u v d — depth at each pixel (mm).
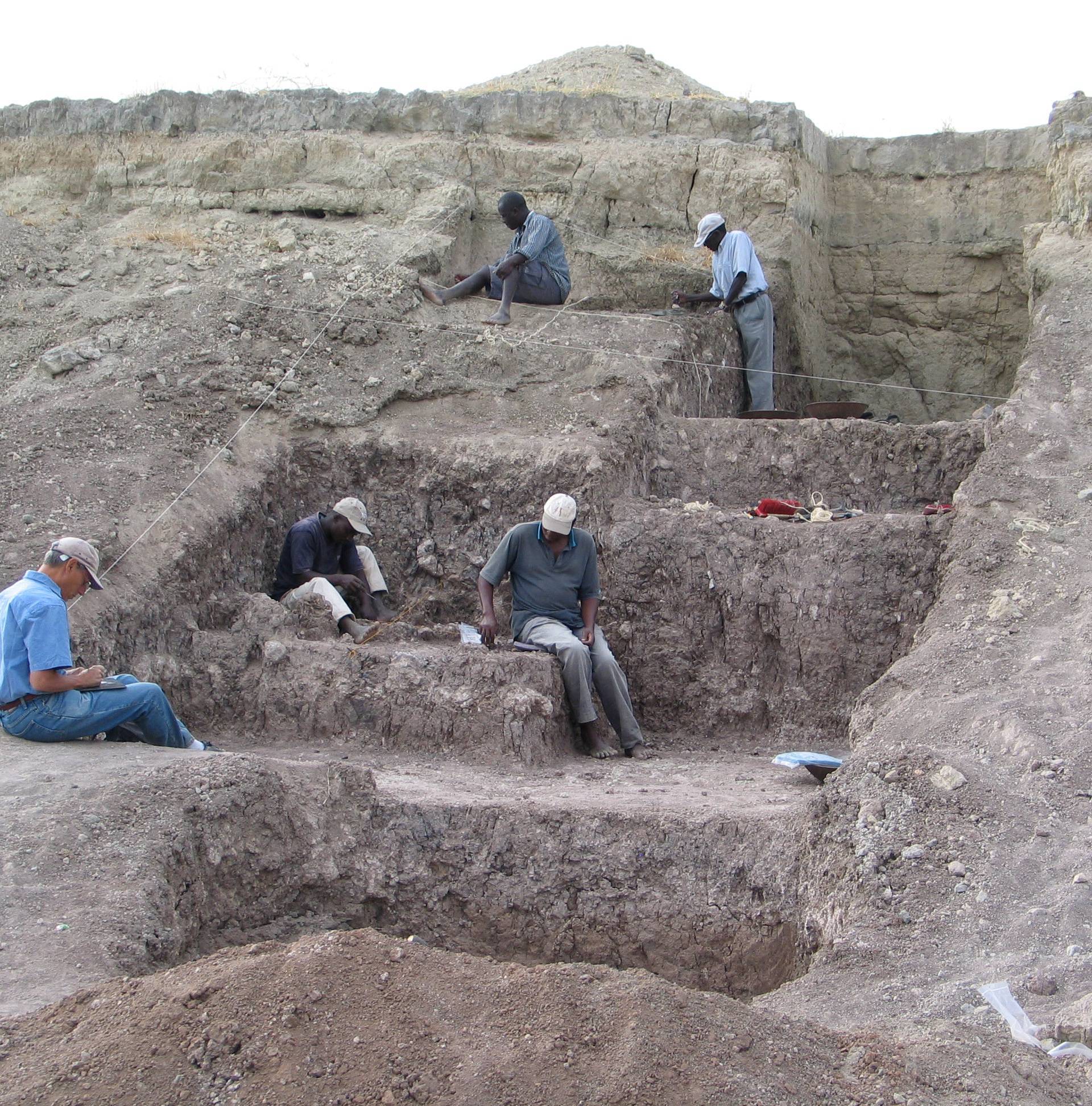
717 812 6207
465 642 8172
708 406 10852
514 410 9766
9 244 11578
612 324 10648
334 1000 3500
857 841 5492
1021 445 8688
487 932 6109
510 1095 3252
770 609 8492
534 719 7535
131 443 9023
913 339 13500
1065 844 5352
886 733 6566
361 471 9461
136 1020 3498
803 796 6648
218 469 9008
